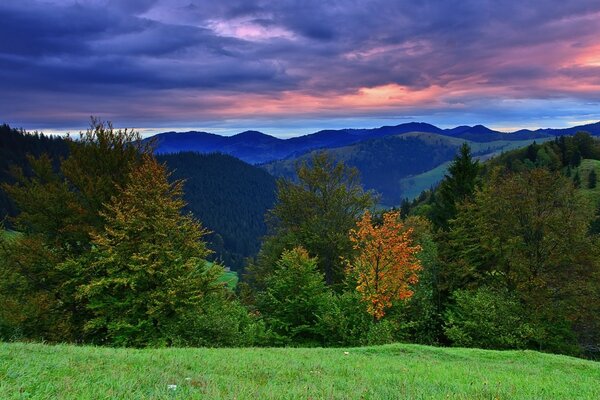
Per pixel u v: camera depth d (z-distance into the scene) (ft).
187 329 79.51
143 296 73.61
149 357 39.60
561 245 98.22
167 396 22.88
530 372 52.70
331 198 147.84
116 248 75.41
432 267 116.06
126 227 74.43
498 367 55.11
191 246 82.17
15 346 38.11
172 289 72.95
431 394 30.42
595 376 55.31
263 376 35.19
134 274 73.82
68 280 82.94
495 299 98.17
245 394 25.32
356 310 102.89
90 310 85.97
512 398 31.48
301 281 109.40
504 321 93.61
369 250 96.02
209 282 84.33
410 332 112.78
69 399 20.86
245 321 101.45
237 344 84.28
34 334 81.87
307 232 145.79
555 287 98.37
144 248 74.54
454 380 39.73
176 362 37.29
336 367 43.39
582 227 97.96
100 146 96.22
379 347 68.39
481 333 94.73
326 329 101.45
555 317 95.45
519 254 101.45
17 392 21.01
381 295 95.81
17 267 87.40
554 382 43.91
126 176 94.68
